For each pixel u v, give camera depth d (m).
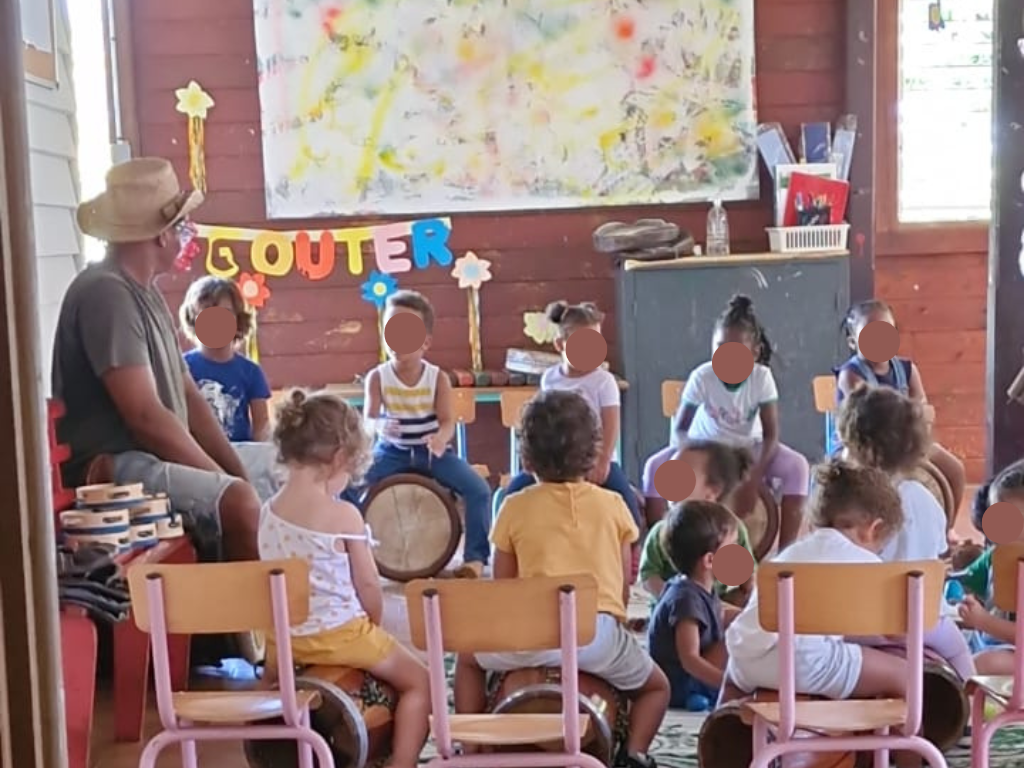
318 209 5.95
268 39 5.85
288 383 6.07
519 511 3.05
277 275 6.01
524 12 5.86
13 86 1.74
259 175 5.98
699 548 3.45
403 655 3.01
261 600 2.47
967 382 6.26
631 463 5.71
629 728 2.99
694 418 4.99
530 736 2.43
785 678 2.41
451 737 2.43
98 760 3.20
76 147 4.89
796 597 2.39
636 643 3.02
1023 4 4.30
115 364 3.73
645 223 5.77
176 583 2.47
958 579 3.70
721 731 2.77
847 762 2.78
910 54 6.14
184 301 5.46
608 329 6.09
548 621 2.37
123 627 3.29
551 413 3.11
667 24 5.88
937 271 6.21
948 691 2.85
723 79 5.92
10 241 1.75
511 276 6.06
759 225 6.07
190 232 4.32
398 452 4.96
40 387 1.79
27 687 1.79
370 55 5.86
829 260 5.67
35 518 1.79
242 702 2.62
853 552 2.78
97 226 3.88
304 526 2.93
